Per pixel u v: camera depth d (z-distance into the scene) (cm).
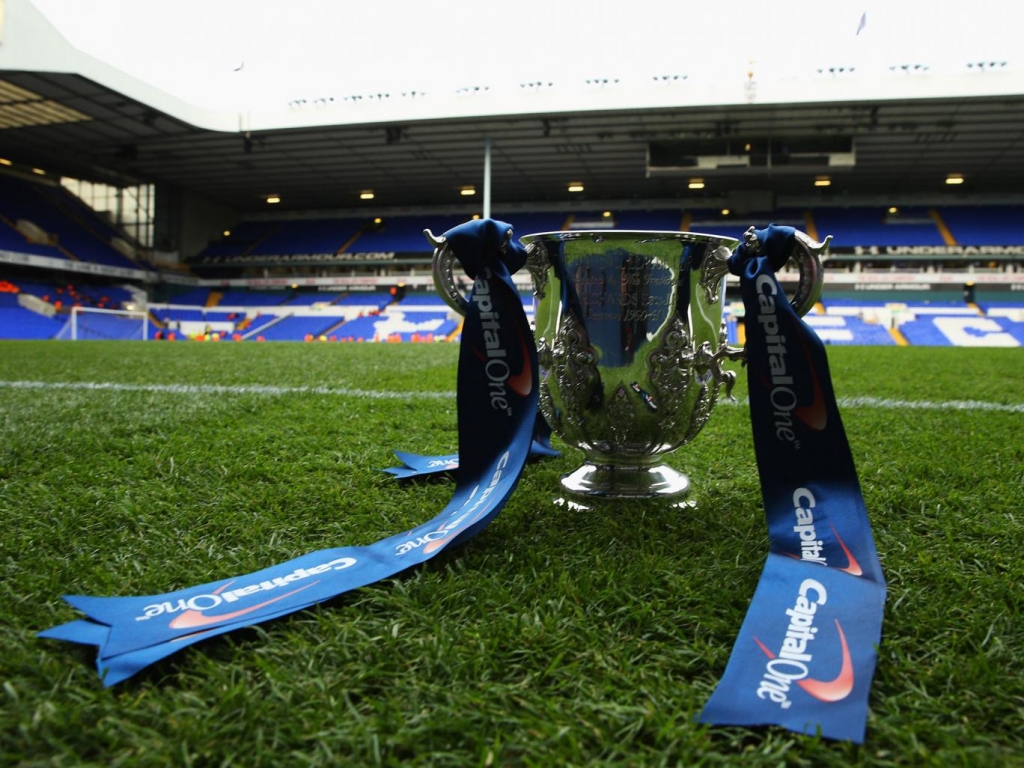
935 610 123
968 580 136
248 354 995
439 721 90
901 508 188
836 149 2394
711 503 194
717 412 363
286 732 89
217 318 3170
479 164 2783
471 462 172
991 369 737
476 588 131
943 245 2920
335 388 486
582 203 3381
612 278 178
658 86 2156
